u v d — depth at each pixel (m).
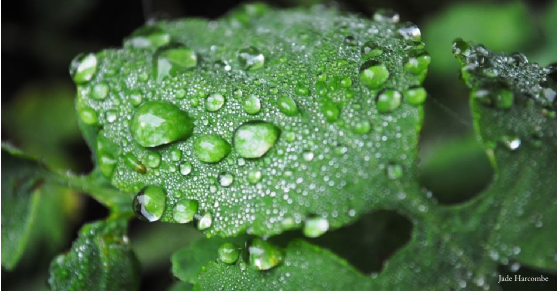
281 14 0.16
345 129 0.13
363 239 0.14
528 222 0.13
